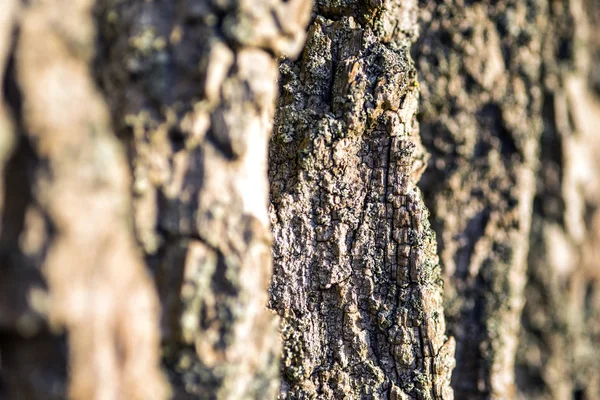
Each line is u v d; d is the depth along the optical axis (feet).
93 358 1.46
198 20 1.51
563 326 2.21
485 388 1.89
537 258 2.20
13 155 1.46
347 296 1.67
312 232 1.67
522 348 2.20
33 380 1.46
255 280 1.53
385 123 1.68
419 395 1.67
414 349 1.67
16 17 1.47
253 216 1.53
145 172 1.51
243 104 1.52
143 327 1.49
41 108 1.46
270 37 1.52
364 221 1.68
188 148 1.52
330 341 1.67
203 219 1.51
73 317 1.45
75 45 1.49
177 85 1.51
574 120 2.20
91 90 1.49
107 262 1.47
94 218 1.46
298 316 1.67
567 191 2.19
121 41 1.51
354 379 1.67
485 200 1.92
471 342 1.90
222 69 1.51
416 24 1.76
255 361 1.54
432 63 1.90
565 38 2.17
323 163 1.67
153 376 1.50
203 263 1.51
